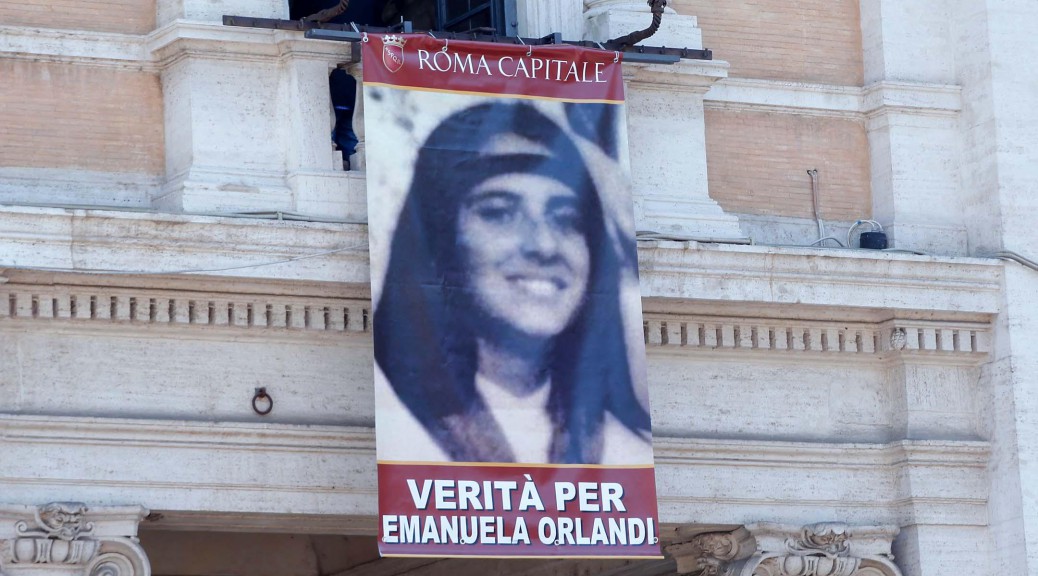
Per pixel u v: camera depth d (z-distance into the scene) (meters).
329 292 19.73
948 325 21.84
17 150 19.56
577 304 19.98
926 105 22.42
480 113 20.00
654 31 20.56
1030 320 21.92
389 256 19.45
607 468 19.83
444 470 19.33
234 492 19.42
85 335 19.19
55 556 18.64
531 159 20.08
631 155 21.12
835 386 21.80
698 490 21.02
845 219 22.31
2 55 19.64
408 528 19.12
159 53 20.06
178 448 19.30
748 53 22.23
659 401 21.03
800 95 22.23
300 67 20.05
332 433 19.70
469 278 19.67
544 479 19.62
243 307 19.55
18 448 18.80
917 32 22.67
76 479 18.92
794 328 21.47
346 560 25.34
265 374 19.72
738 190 21.91
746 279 20.88
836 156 22.38
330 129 20.08
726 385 21.34
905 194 22.27
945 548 21.69
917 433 21.77
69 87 19.86
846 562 21.39
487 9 22.08
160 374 19.39
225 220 19.09
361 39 19.75
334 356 19.95
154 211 19.55
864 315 21.66
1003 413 21.83
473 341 19.59
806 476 21.50
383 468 19.12
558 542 19.58
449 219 19.70
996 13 22.44
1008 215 22.08
